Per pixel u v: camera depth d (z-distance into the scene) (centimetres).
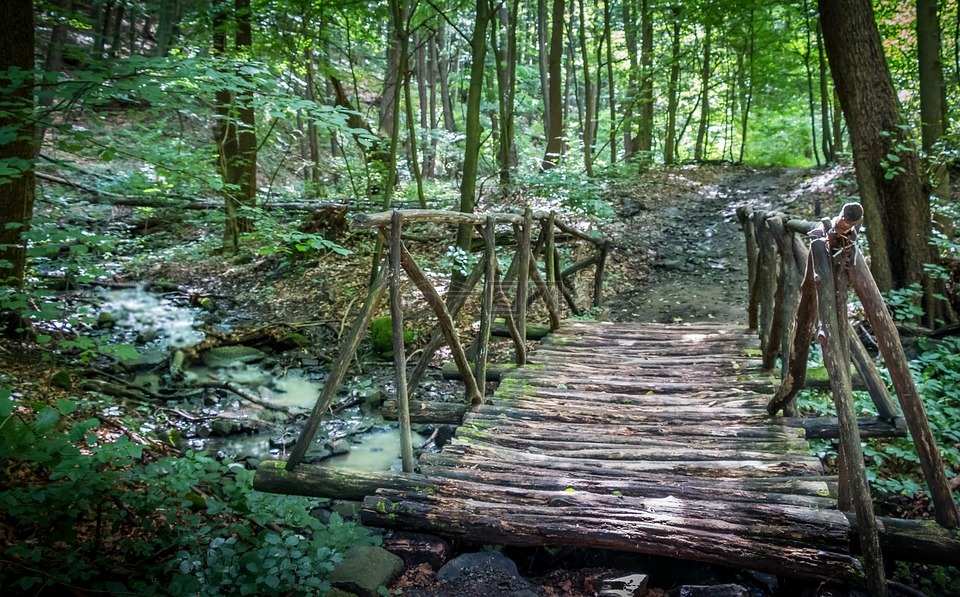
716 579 294
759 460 336
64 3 1070
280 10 899
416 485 316
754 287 551
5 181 377
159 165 516
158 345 736
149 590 264
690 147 2533
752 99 1986
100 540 315
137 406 571
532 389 460
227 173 973
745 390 443
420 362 438
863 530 251
